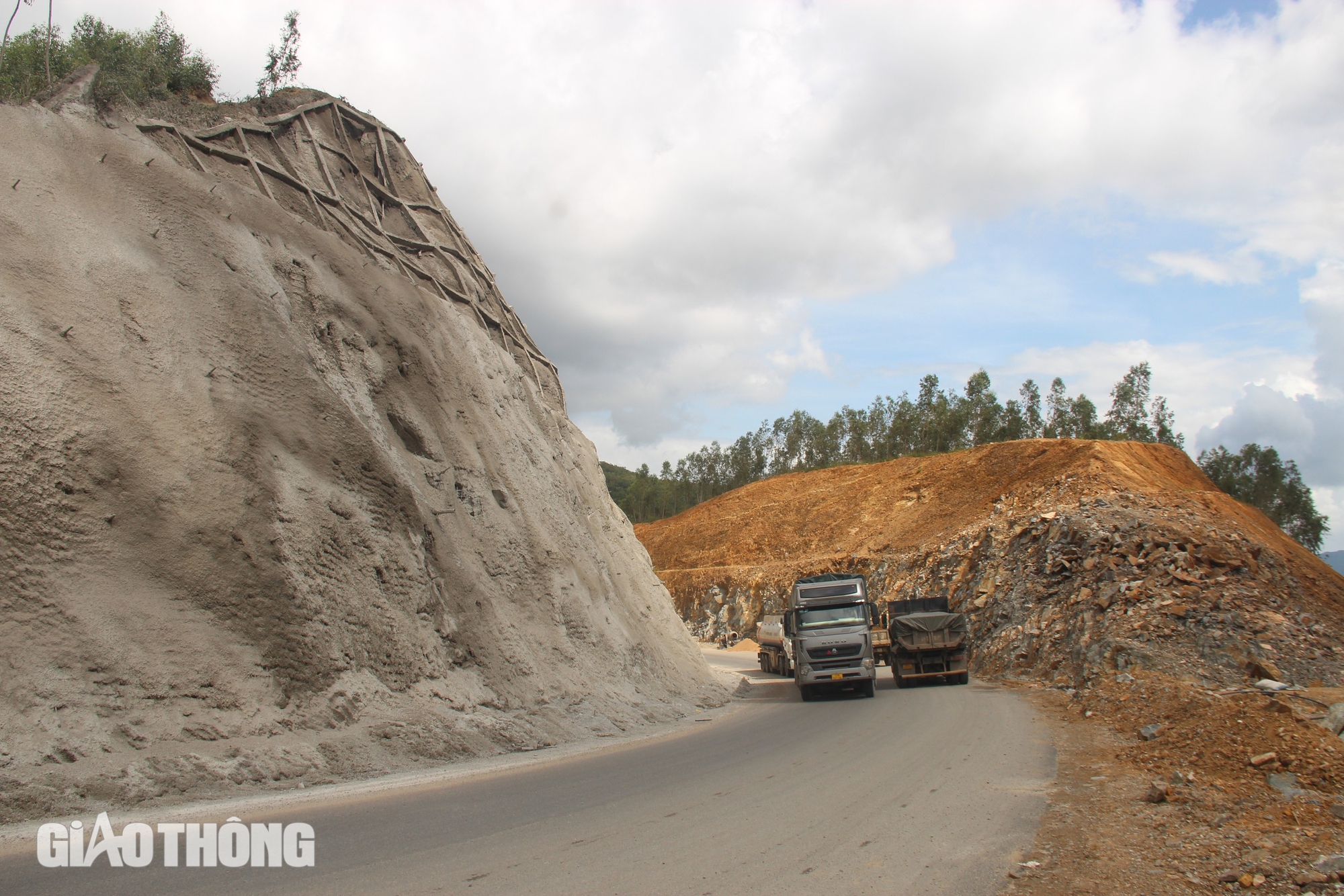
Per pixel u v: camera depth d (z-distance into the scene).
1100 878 5.93
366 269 18.42
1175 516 30.75
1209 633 22.39
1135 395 73.50
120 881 5.56
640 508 120.94
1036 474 49.38
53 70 16.92
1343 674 20.95
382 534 13.92
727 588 59.75
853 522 60.75
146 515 10.60
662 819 7.80
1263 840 6.70
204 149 16.55
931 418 80.81
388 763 10.53
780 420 109.69
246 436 12.40
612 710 16.36
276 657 10.88
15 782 7.41
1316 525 77.38
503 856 6.43
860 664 21.91
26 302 10.74
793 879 5.89
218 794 8.45
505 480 19.19
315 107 21.30
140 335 11.87
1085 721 15.68
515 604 17.00
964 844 6.92
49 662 8.81
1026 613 29.27
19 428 9.84
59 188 12.24
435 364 18.66
